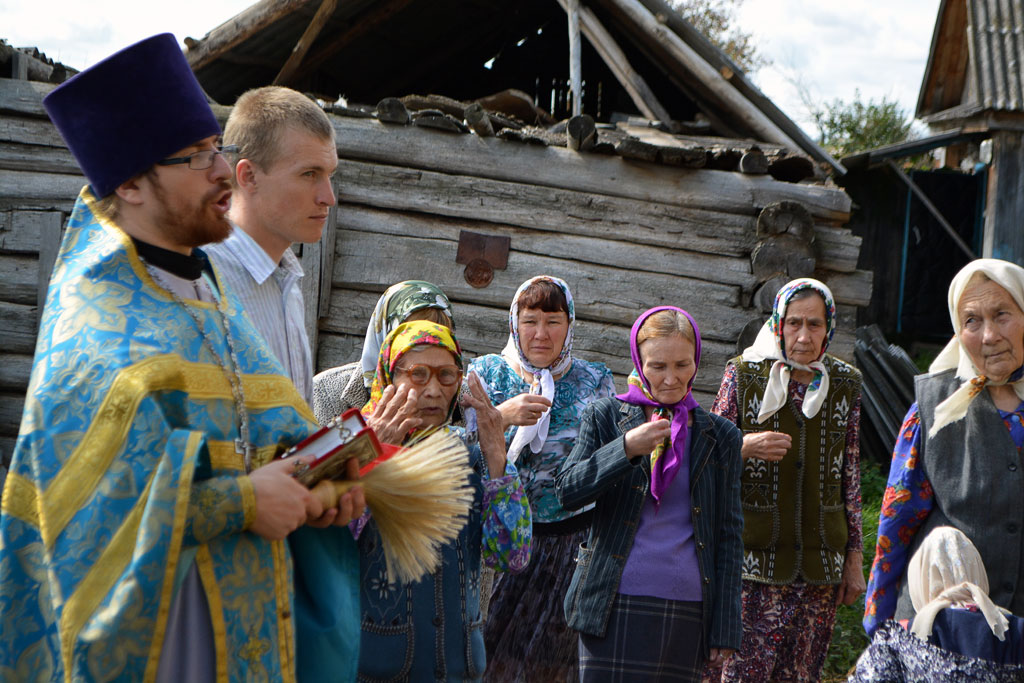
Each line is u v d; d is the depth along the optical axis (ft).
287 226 8.29
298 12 25.14
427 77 36.78
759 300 20.12
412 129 20.24
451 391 9.12
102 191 6.12
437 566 8.32
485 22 32.94
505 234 20.29
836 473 13.62
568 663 12.06
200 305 6.20
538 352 12.91
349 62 32.45
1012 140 38.73
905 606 10.83
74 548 5.25
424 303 10.84
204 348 6.03
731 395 13.94
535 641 12.03
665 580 10.41
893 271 46.47
